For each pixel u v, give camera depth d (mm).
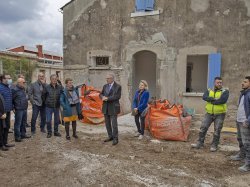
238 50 9586
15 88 7035
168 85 10625
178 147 6715
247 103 5262
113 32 11398
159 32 10641
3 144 6500
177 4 10305
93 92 9891
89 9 11766
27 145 6816
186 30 10234
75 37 12133
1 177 4926
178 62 10430
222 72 9844
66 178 4852
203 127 6527
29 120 10484
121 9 11203
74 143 7020
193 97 10328
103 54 11625
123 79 11344
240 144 5695
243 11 9453
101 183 4633
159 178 4809
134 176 4891
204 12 9953
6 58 23047
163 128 7301
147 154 6148
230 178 4875
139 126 7605
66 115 7242
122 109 11297
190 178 4805
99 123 9445
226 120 9539
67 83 7316
